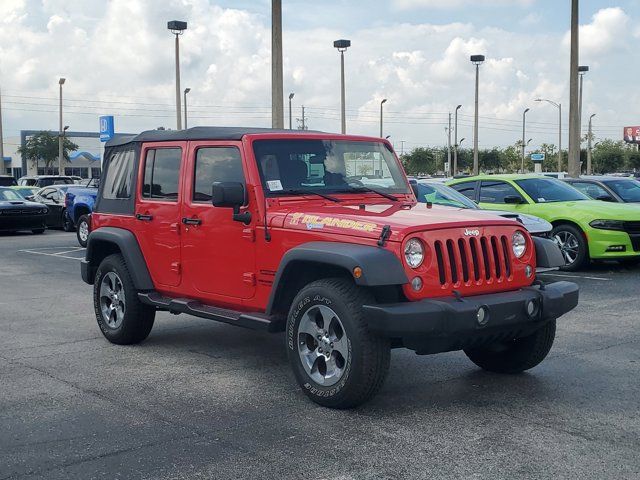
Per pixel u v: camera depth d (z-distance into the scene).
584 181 15.80
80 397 5.70
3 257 16.31
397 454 4.46
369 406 5.42
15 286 11.89
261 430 4.91
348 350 5.12
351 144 6.54
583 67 43.84
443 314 4.95
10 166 77.31
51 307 9.92
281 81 17.84
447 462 4.34
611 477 4.11
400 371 6.42
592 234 12.48
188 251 6.58
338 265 5.06
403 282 4.97
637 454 4.45
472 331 5.11
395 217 5.40
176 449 4.57
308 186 6.16
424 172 79.56
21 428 4.98
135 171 7.25
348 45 34.16
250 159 5.98
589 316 8.86
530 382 6.04
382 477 4.13
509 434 4.80
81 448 4.60
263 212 5.86
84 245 18.92
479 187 14.02
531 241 5.70
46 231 24.67
